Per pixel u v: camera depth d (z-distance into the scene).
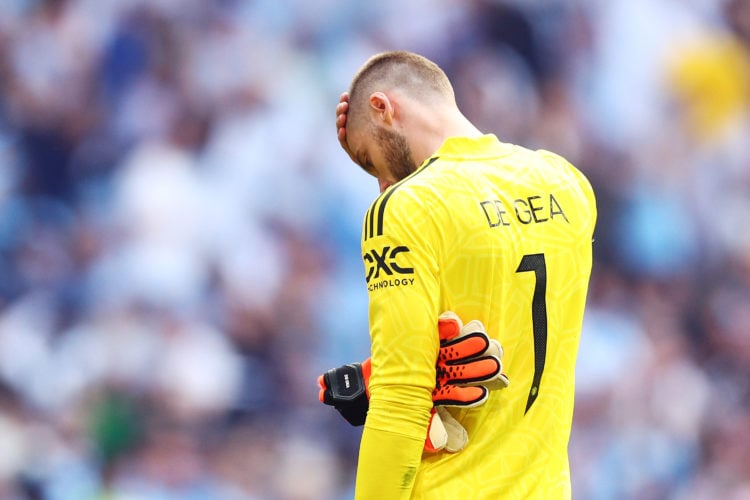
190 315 25.98
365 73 9.14
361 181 28.62
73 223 27.03
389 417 7.93
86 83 28.12
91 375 25.02
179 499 24.33
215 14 28.98
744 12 35.56
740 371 31.70
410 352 7.91
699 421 30.33
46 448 24.31
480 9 31.33
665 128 33.69
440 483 8.19
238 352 26.09
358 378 8.83
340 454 25.98
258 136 28.19
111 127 27.95
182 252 26.52
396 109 8.93
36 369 25.11
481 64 31.14
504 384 8.05
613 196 32.47
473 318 8.09
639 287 31.92
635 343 30.44
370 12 30.39
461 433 8.16
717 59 34.59
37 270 26.28
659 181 33.25
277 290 26.88
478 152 8.48
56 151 27.61
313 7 29.81
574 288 8.59
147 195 26.83
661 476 29.03
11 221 26.78
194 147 27.98
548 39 32.25
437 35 30.80
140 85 28.22
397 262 7.97
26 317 25.64
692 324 32.06
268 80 28.98
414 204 8.03
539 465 8.45
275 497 25.17
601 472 28.03
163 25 28.55
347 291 27.58
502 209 8.21
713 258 33.28
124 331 25.41
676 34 34.34
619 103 33.22
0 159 27.20
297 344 26.62
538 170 8.58
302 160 28.36
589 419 28.48
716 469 30.02
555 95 32.12
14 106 27.66
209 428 25.16
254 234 27.23
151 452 24.62
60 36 28.28
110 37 28.36
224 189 27.45
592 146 32.53
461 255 8.00
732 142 34.50
